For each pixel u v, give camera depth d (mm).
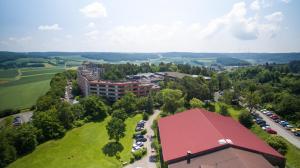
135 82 191125
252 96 150125
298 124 125688
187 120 100750
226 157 70250
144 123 136625
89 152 104375
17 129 109875
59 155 102438
